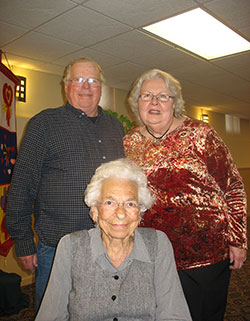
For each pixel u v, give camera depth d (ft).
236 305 8.61
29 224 4.80
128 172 3.77
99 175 3.80
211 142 4.56
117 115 14.94
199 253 4.48
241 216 4.60
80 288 3.41
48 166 4.82
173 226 4.51
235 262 4.66
